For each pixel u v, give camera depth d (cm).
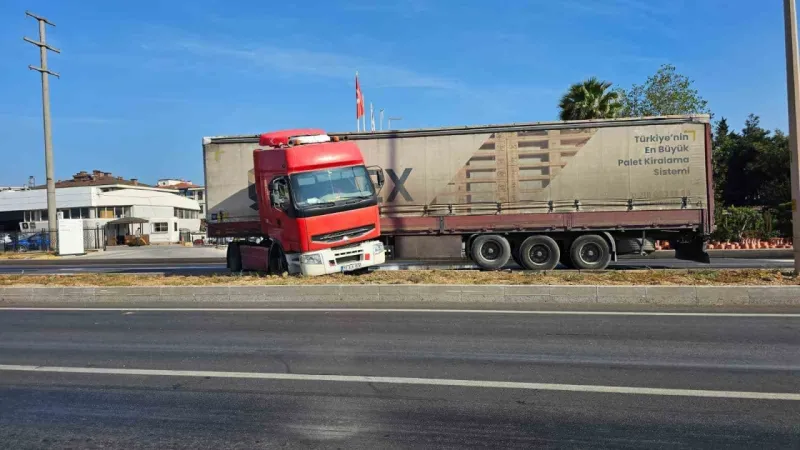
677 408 509
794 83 1117
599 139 1507
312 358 691
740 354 673
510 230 1535
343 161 1389
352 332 828
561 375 608
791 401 521
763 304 980
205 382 607
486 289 1065
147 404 543
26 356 732
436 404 529
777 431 457
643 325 834
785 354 670
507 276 1241
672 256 2058
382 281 1201
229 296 1139
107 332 873
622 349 705
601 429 466
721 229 2411
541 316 916
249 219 1630
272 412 516
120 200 6469
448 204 1556
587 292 1034
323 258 1330
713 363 640
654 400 529
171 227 6850
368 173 1424
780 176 5034
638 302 1016
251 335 823
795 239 1133
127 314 1027
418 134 1567
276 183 1371
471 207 1549
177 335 837
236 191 1639
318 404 534
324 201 1343
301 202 1330
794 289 972
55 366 681
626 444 438
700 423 475
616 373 611
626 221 1500
